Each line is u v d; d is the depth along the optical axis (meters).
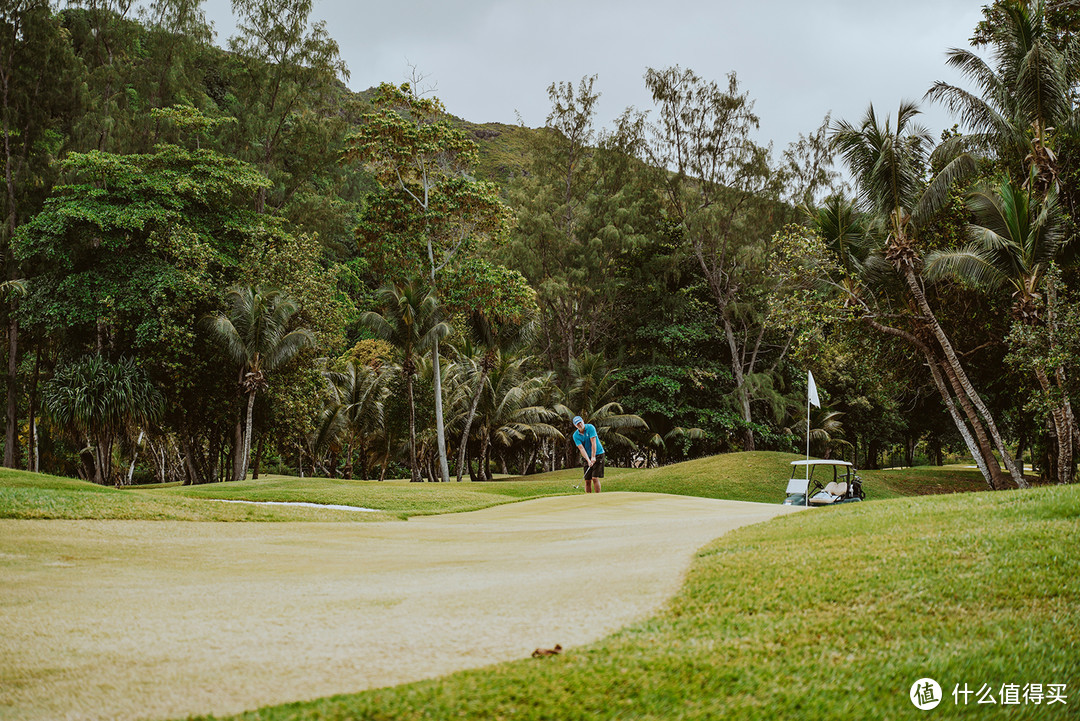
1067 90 19.56
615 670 3.56
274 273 32.78
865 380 36.34
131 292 28.22
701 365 41.78
